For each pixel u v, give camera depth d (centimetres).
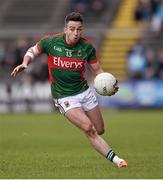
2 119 8388
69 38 3350
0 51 10725
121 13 12000
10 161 3938
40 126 7250
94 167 3528
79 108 3397
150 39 11244
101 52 11325
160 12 11338
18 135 6150
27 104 9919
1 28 12031
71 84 3428
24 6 12431
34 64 10094
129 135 6038
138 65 10112
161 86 9619
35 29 11819
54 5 12319
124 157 4125
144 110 9712
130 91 9712
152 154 4347
